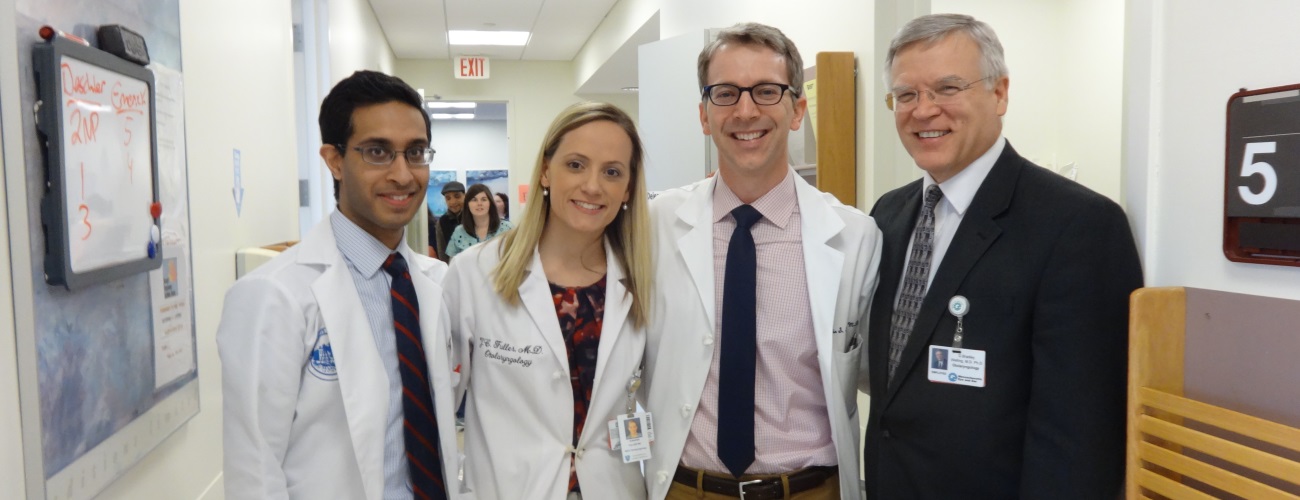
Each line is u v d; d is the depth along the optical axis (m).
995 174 1.39
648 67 4.02
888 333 1.55
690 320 1.65
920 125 1.41
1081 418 1.21
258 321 1.24
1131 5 1.33
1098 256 1.24
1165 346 1.20
